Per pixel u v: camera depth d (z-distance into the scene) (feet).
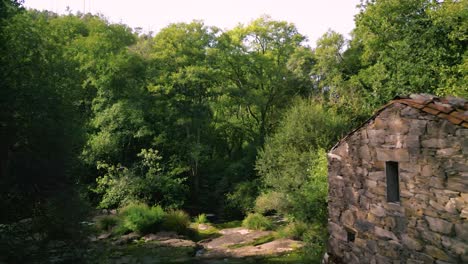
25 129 34.24
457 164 13.39
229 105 85.56
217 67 81.97
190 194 78.02
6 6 35.37
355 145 20.34
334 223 22.88
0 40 34.78
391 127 17.08
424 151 14.98
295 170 54.13
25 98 34.35
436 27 46.09
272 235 47.98
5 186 33.58
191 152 74.49
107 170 69.87
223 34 84.02
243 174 77.30
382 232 17.87
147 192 65.31
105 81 71.56
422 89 47.62
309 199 41.70
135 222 49.73
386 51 55.16
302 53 89.76
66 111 37.93
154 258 39.58
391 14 55.57
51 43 43.52
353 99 64.95
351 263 20.80
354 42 74.69
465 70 40.52
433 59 46.75
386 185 17.56
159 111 75.05
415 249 15.53
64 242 35.24
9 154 34.50
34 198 35.58
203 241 48.03
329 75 75.51
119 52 74.54
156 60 76.74
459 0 46.85
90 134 72.23
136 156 75.82
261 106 86.22
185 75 73.67
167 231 50.37
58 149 35.88
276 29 91.25
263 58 85.15
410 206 15.84
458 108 14.32
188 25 79.10
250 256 39.81
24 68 36.78
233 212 70.28
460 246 13.29
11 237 31.94
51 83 37.76
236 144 95.76
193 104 77.41
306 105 63.98
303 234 42.93
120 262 37.70
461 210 13.24
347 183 21.27
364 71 63.67
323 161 46.11
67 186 37.22
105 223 52.03
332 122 60.13
